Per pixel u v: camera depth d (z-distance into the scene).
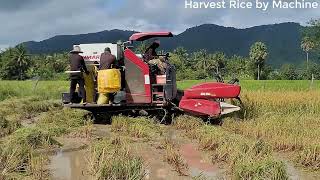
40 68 119.50
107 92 13.90
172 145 10.36
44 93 25.73
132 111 14.67
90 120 14.15
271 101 16.58
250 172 7.35
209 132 10.96
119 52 14.66
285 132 11.13
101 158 7.93
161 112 14.42
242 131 12.01
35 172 7.88
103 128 13.33
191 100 13.75
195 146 10.51
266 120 12.75
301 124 12.59
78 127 12.97
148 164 8.70
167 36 14.66
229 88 13.67
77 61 14.20
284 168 7.52
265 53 108.38
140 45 15.27
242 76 104.19
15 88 27.66
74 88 14.59
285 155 9.55
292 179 7.74
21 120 15.59
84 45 14.77
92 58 14.73
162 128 12.85
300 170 8.36
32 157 8.55
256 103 16.20
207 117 13.80
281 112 15.09
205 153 9.73
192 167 8.53
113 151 8.47
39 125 12.72
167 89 14.07
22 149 8.95
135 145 10.53
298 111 15.41
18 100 20.27
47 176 7.86
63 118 14.34
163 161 8.99
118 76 13.81
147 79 14.20
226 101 17.00
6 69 124.44
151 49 14.87
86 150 9.86
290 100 16.77
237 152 8.68
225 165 8.68
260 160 7.85
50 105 19.27
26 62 123.88
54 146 10.41
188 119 13.32
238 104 15.66
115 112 14.66
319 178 7.82
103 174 7.38
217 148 9.73
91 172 7.89
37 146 10.27
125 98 14.34
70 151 9.99
